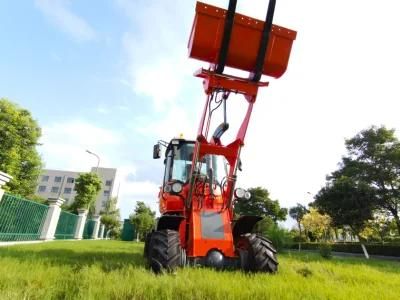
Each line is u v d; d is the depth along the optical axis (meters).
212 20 3.91
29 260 4.33
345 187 19.58
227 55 3.98
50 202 13.48
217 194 4.76
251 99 4.28
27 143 22.78
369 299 2.77
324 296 2.70
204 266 3.95
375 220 21.39
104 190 72.25
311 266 5.60
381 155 20.33
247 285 2.95
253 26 4.03
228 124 4.48
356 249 25.47
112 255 6.39
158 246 3.72
